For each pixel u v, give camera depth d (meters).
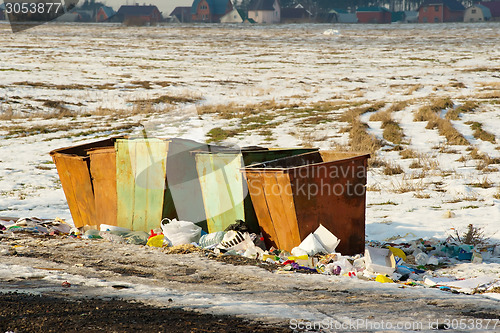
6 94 51.19
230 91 55.38
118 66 72.62
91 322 5.93
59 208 17.34
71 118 42.75
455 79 59.75
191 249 10.41
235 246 10.68
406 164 23.66
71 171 13.27
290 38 120.12
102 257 9.77
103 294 7.20
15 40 100.38
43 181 22.41
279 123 36.31
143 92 54.56
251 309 6.61
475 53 85.12
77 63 74.19
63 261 9.39
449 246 11.11
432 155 25.19
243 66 74.69
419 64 74.69
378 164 23.75
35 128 37.62
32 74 63.16
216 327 5.86
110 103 49.31
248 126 35.62
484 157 23.94
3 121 41.19
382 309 6.75
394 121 34.28
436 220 14.62
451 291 8.00
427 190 18.95
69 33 120.25
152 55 85.00
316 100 49.03
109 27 142.62
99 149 12.51
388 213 15.83
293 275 8.68
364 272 9.27
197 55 85.94
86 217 13.25
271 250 10.59
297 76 65.44
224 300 7.02
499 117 34.81
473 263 10.37
